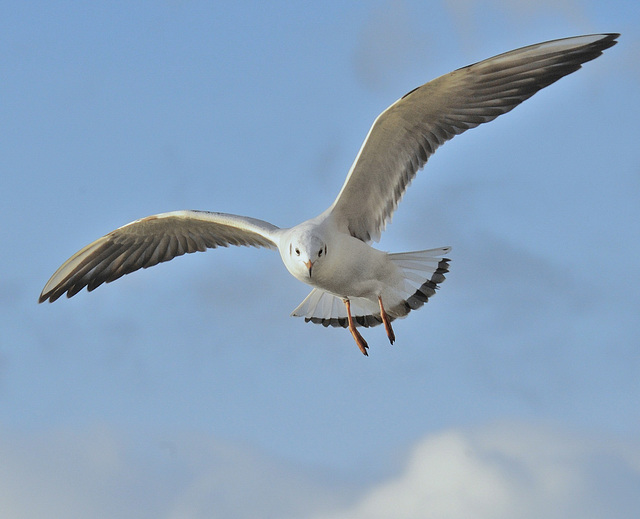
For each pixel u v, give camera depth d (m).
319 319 14.65
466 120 12.87
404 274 13.60
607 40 12.58
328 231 12.85
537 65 12.64
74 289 15.96
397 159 12.94
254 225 13.55
